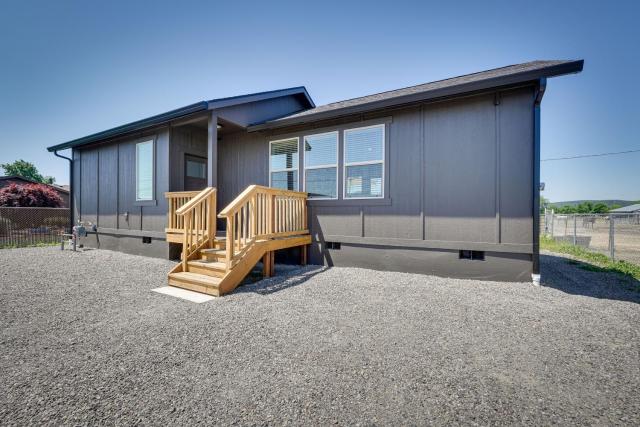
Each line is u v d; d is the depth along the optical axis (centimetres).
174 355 234
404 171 558
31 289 445
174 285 462
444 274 519
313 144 675
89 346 250
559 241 1244
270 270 526
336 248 641
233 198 802
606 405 172
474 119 501
